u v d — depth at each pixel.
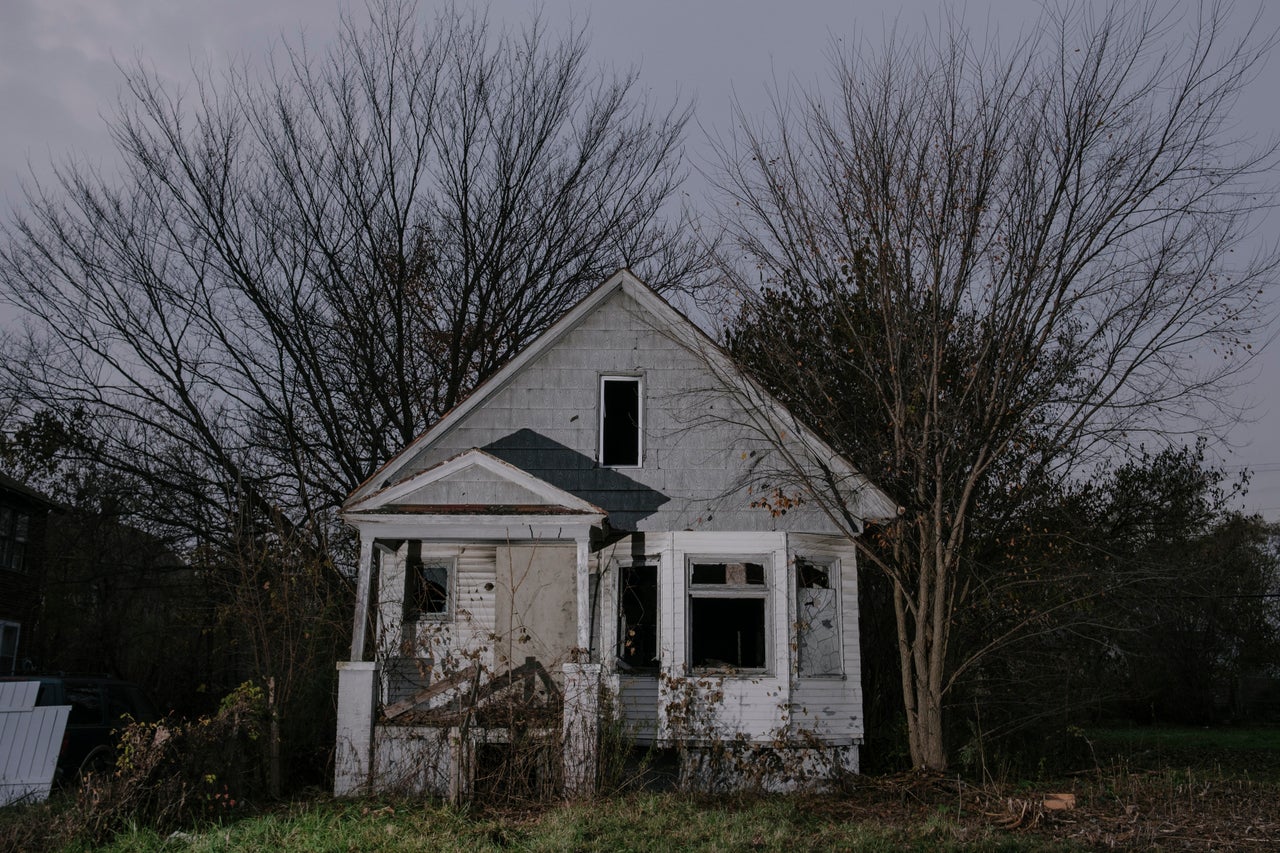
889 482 16.48
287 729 13.75
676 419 15.95
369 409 24.12
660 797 12.70
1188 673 36.75
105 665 30.20
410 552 15.95
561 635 15.58
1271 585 38.16
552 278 27.19
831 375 17.88
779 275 17.11
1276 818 12.46
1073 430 15.30
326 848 9.98
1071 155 14.97
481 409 15.93
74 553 31.94
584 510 13.84
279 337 23.67
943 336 15.99
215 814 11.47
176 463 23.47
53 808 11.37
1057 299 15.09
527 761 12.70
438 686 13.95
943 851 10.25
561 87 27.09
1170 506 20.66
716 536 15.35
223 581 17.69
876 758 16.02
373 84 25.27
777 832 10.73
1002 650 16.48
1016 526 16.95
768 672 14.85
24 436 22.20
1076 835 11.25
